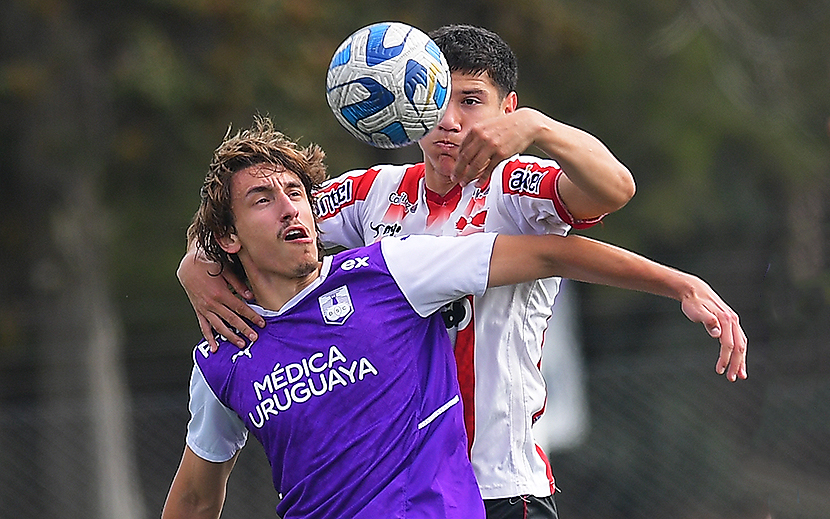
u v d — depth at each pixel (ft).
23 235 153.17
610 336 135.64
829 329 116.57
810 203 223.51
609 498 112.37
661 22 200.13
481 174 39.22
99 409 132.05
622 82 197.88
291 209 41.34
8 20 143.84
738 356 41.50
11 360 142.61
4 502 117.08
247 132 43.80
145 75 138.62
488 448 44.78
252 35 145.69
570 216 42.60
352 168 153.28
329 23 156.97
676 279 42.63
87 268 151.02
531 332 45.96
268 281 42.32
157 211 154.30
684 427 112.88
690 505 111.86
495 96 44.21
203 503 47.70
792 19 212.84
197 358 43.34
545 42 170.09
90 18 142.20
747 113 205.16
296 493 41.75
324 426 40.98
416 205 47.14
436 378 41.81
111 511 127.24
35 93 142.00
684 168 204.13
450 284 41.42
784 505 109.50
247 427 43.09
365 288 41.63
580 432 110.93
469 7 167.22
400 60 40.68
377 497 40.27
